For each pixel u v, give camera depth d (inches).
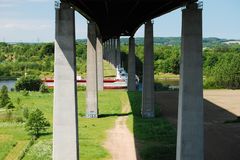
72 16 1750.7
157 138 2380.7
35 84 5585.6
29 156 2006.6
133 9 2137.1
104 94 4640.8
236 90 5324.8
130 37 4790.8
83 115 3265.3
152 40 3073.3
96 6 2203.5
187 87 1621.6
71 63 1745.8
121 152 2080.5
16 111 3503.9
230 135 2399.1
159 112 3292.3
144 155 1998.0
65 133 1727.4
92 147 2177.7
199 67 1617.9
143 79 3117.6
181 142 1620.3
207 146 2129.7
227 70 5748.0
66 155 1724.9
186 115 1621.6
